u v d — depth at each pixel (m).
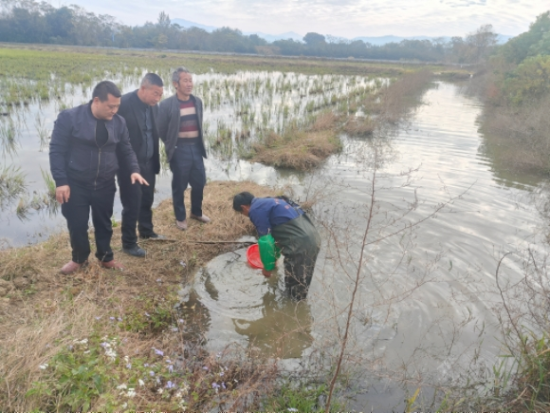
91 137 3.75
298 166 9.58
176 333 3.79
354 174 9.00
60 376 2.58
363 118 15.49
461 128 14.32
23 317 3.38
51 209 6.74
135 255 4.95
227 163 9.94
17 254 4.39
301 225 4.21
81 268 4.33
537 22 25.78
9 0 83.56
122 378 2.80
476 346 3.73
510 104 16.95
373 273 4.87
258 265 4.92
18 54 40.56
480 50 62.28
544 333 3.04
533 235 5.96
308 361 3.57
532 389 2.92
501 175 8.99
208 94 20.48
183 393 2.94
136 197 4.61
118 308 3.77
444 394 3.21
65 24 88.56
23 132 11.33
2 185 7.51
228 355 3.54
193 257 5.12
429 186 8.09
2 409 2.30
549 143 10.12
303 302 4.40
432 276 4.82
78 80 22.42
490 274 4.88
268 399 3.08
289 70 42.91
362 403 3.12
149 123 4.74
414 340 3.81
